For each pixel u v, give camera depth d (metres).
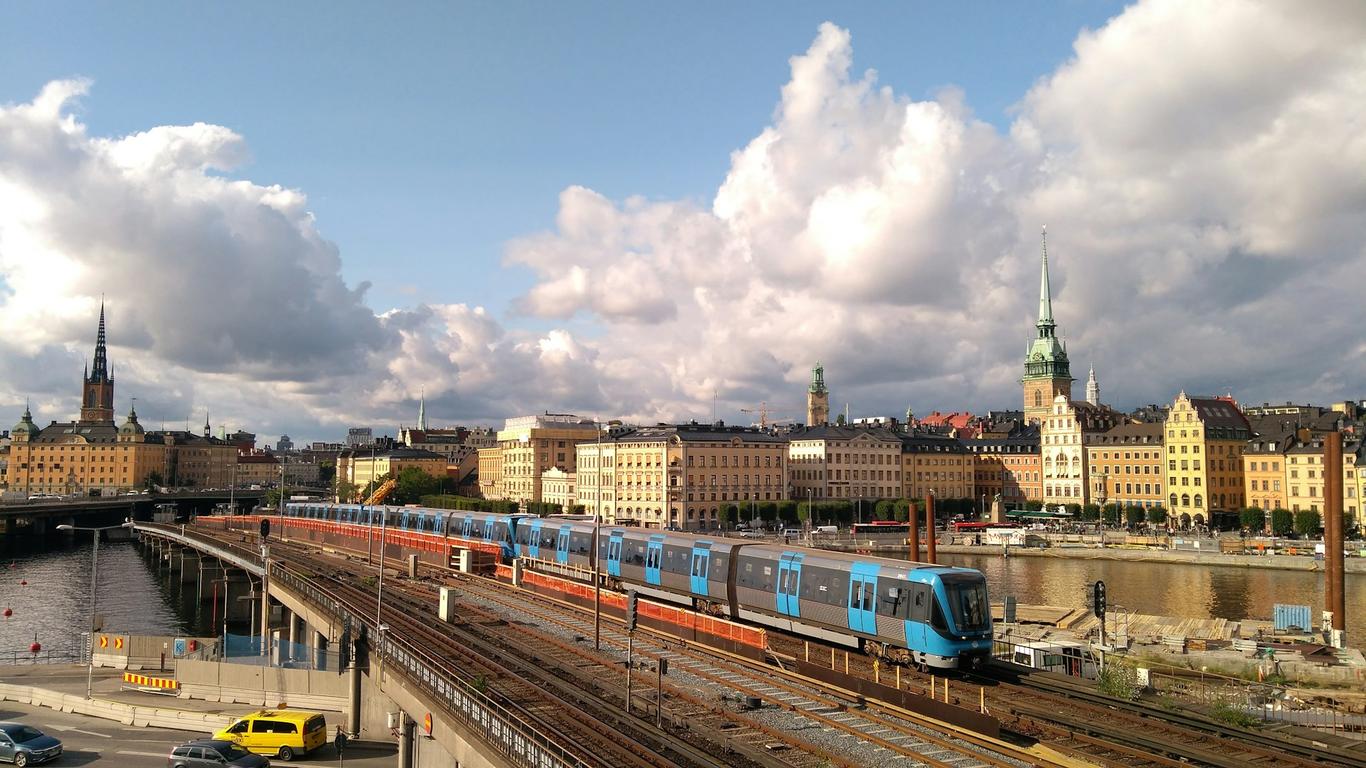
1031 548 186.75
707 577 71.06
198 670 79.69
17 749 61.50
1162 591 134.75
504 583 93.56
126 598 156.50
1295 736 42.38
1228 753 39.50
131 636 95.31
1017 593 133.75
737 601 67.62
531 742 36.38
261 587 132.12
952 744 39.53
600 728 42.00
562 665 55.50
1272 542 175.88
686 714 44.62
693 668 54.22
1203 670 66.19
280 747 60.91
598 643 59.22
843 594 57.91
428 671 48.72
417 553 125.06
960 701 47.12
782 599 62.97
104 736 69.69
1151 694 51.22
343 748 63.12
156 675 87.38
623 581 83.06
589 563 89.06
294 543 167.38
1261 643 80.94
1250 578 147.62
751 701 45.66
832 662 56.59
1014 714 44.84
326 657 83.38
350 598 85.19
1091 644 78.44
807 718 43.84
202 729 71.69
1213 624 98.31
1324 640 84.69
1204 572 156.12
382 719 64.31
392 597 87.38
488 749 40.16
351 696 67.00
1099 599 63.88
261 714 62.56
